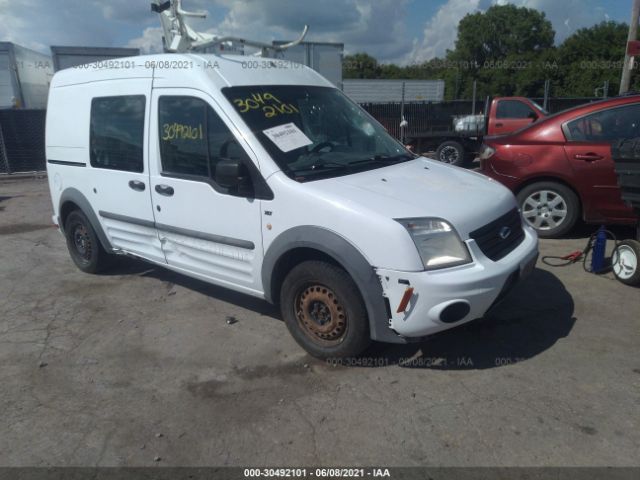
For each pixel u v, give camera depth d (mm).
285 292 3742
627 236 6031
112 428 3086
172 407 3258
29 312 4793
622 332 3875
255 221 3738
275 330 4203
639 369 3400
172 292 5117
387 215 3193
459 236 3256
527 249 3648
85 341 4176
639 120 5508
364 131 4520
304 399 3270
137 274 5691
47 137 5688
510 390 3250
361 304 3359
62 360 3893
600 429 2865
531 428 2898
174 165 4258
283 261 3707
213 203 3982
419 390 3301
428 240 3166
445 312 3125
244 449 2859
